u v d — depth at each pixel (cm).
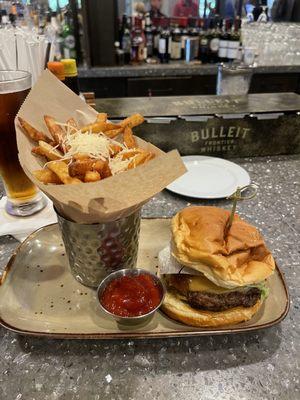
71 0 265
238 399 63
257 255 78
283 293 79
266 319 74
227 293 74
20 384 65
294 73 321
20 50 124
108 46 303
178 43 333
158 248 98
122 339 72
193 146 149
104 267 82
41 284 85
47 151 78
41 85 92
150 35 334
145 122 139
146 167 67
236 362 69
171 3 352
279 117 146
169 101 161
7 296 78
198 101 161
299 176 141
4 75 102
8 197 108
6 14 215
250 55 267
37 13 238
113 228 76
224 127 145
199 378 66
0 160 98
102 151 77
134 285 77
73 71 125
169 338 74
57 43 248
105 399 62
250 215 115
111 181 65
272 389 64
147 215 114
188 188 125
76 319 75
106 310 72
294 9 362
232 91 198
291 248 100
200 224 79
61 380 66
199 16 361
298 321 78
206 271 73
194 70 305
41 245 96
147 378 66
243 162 152
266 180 137
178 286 77
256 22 333
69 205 67
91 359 70
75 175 70
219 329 71
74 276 86
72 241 78
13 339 73
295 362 69
